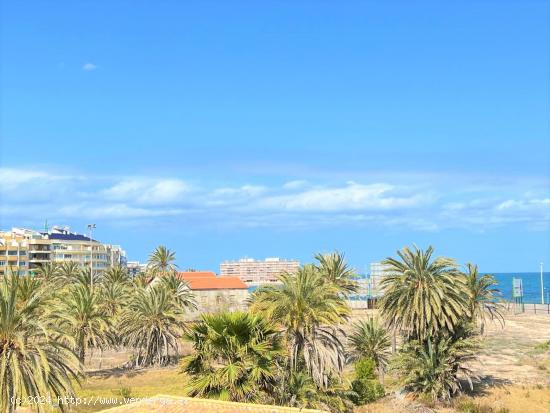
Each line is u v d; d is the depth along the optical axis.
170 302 83.38
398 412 47.06
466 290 53.84
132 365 83.25
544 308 163.88
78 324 66.50
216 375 32.12
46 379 29.28
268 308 40.69
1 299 29.58
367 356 59.91
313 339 41.31
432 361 51.84
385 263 55.09
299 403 37.03
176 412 27.59
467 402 51.19
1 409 28.03
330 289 43.19
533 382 60.84
